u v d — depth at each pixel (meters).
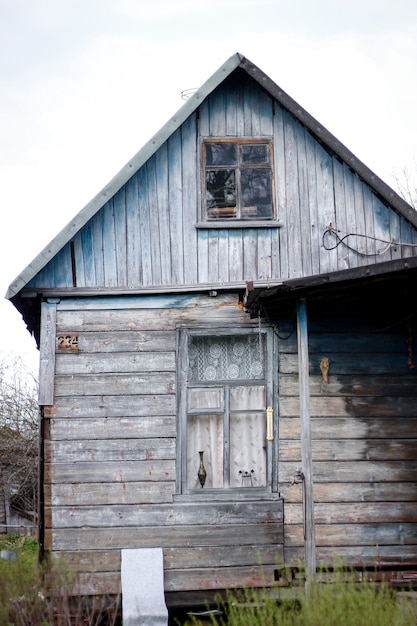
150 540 9.71
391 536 9.87
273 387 10.07
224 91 10.82
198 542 9.73
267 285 10.35
